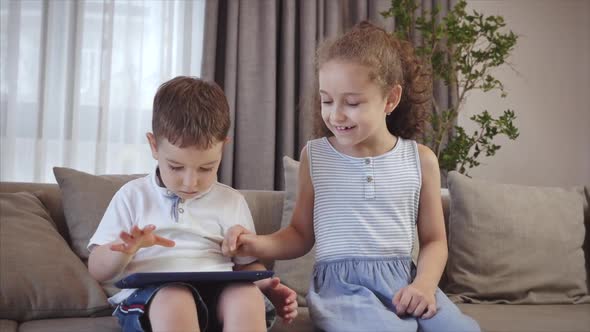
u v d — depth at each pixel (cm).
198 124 129
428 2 301
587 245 214
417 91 170
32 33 271
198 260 139
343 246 150
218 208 146
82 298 160
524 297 193
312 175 158
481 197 199
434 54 269
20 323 154
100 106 275
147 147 282
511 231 196
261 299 122
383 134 157
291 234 156
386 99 149
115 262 127
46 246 167
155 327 114
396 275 147
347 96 141
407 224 153
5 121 266
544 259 196
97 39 278
